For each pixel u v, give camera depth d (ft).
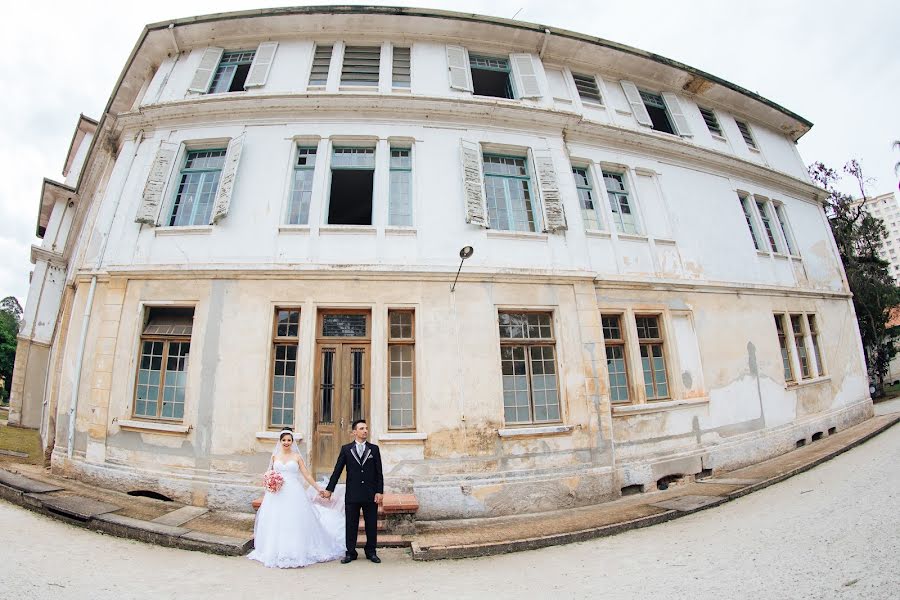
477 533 21.81
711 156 42.57
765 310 41.11
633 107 41.32
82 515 20.49
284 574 16.49
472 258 29.94
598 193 36.04
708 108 48.01
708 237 39.91
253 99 31.76
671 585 14.71
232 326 26.99
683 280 36.09
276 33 36.04
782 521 20.54
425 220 30.30
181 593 14.19
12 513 21.22
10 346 104.42
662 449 31.73
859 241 71.97
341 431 26.50
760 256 43.50
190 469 25.18
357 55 36.29
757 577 14.60
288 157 31.09
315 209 29.78
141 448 25.95
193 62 35.65
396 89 34.42
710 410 34.76
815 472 30.48
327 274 27.91
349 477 18.89
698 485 30.30
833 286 50.42
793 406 40.24
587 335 30.07
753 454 35.63
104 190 35.37
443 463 26.02
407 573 17.04
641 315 34.73
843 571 14.16
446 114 33.09
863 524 18.42
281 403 26.68
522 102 35.81
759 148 50.16
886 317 70.08
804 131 55.16
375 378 26.76
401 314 28.63
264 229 29.19
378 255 29.01
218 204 29.40
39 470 28.81
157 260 28.71
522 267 30.42
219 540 18.90
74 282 33.04
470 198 30.81
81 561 16.25
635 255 35.47
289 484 18.37
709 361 36.01
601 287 33.17
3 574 14.30
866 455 33.09
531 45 38.70
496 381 27.76
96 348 27.84
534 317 30.35
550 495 26.61
